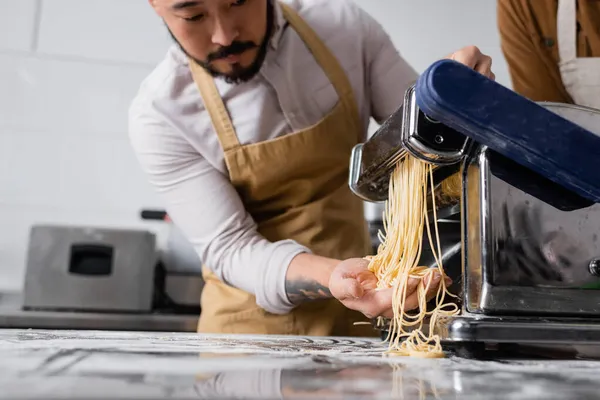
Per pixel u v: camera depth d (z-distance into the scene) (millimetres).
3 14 2299
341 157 1287
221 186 1243
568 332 660
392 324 844
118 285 1900
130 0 2375
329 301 1226
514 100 625
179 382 440
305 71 1277
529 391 435
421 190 822
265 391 415
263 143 1227
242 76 1137
